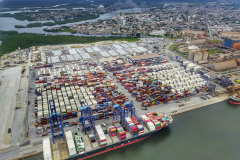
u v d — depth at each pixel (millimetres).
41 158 121125
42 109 163375
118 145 132000
